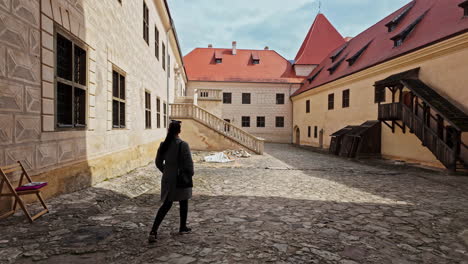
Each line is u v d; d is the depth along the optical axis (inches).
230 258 121.3
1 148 145.6
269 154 739.4
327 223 178.1
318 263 119.1
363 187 309.4
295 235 154.3
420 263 122.9
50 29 185.9
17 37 157.2
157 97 545.3
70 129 211.2
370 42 853.8
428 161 513.3
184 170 140.5
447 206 227.1
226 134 711.7
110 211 190.7
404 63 569.0
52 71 188.5
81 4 227.0
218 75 1373.0
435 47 478.3
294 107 1350.9
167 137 144.0
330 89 948.0
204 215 191.2
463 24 447.8
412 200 247.9
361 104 749.3
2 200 149.5
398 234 159.6
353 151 665.0
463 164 422.0
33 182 156.6
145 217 179.6
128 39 353.4
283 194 267.6
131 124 366.0
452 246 143.1
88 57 239.6
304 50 1434.5
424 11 645.9
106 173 273.0
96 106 257.0
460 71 437.4
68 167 207.0
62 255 116.7
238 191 279.3
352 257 126.7
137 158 388.2
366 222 181.6
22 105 161.0
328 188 301.6
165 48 665.6
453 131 417.4
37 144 174.1
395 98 611.5
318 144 1050.1
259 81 1349.7
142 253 123.3
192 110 711.7
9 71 151.3
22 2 160.9
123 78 340.8
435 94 473.7
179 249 129.3
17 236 131.0
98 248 125.6
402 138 588.7
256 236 150.9
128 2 353.1
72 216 163.8
